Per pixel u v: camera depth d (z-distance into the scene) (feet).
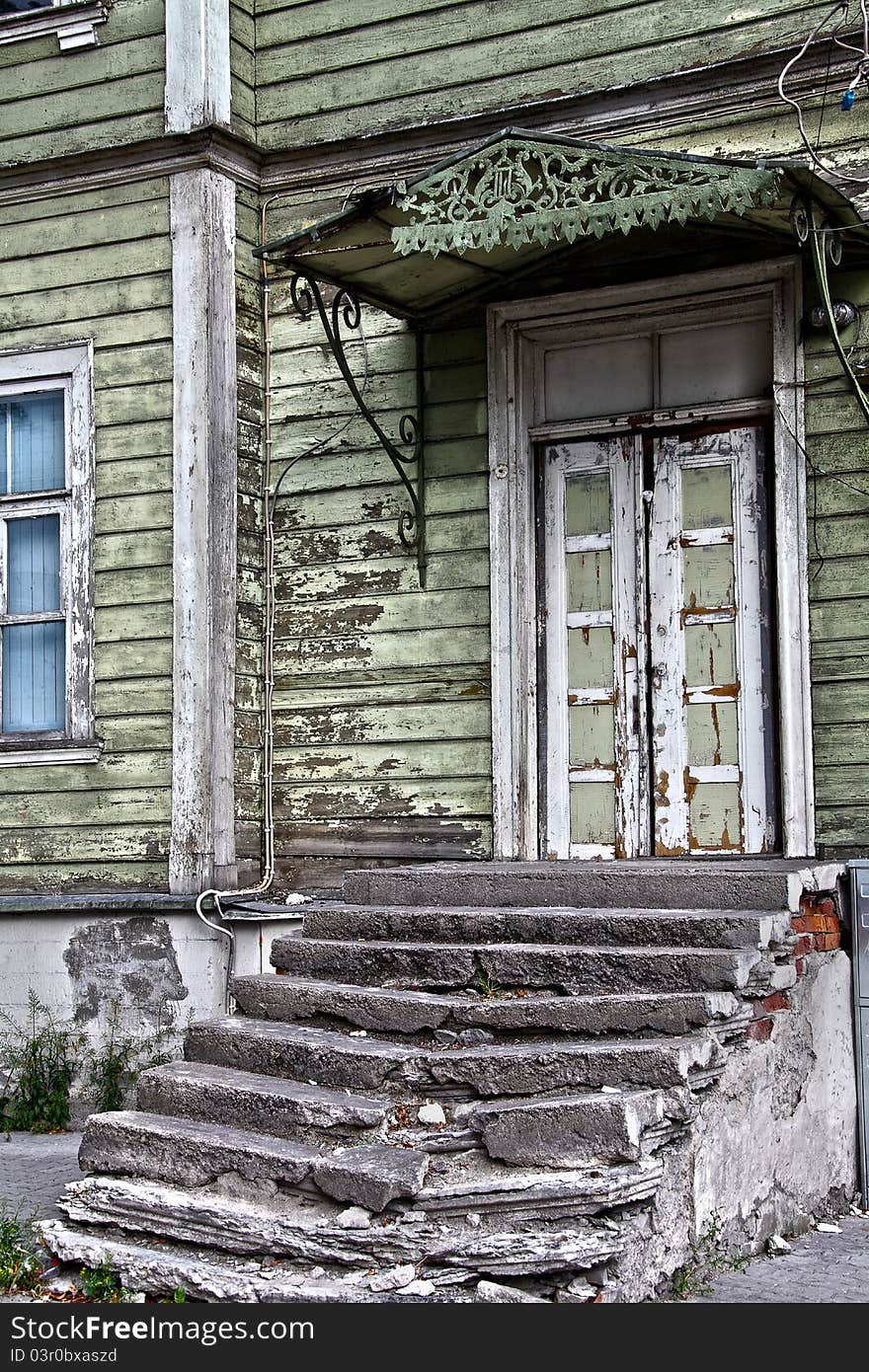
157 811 25.68
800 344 22.52
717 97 23.38
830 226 20.59
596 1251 13.84
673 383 24.20
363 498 25.89
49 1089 25.49
